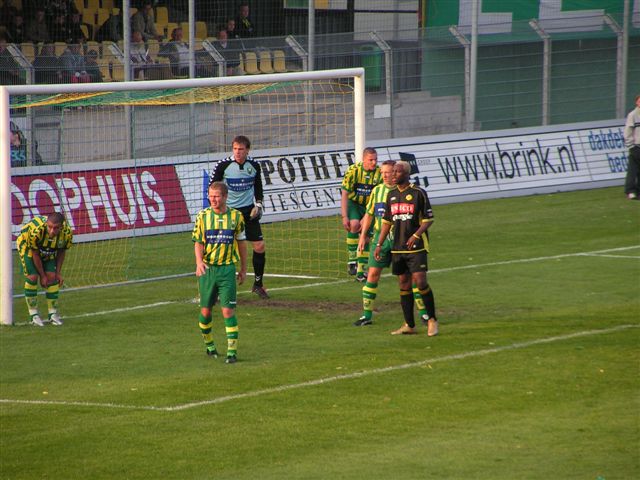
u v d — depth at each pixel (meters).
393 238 43.19
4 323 46.84
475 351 40.25
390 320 46.75
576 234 69.81
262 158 75.38
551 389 34.84
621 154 95.81
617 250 63.75
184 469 27.83
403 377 36.69
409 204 42.66
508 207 82.69
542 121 95.12
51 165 66.69
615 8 99.50
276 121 81.44
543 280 55.00
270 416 32.44
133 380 37.06
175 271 59.56
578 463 27.72
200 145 79.31
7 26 80.94
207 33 92.44
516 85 94.44
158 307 50.38
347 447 29.39
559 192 90.62
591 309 47.81
